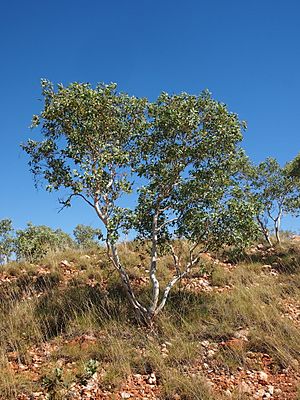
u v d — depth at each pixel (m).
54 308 10.17
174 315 9.78
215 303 10.30
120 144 11.04
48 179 10.53
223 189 10.79
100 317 9.72
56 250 15.52
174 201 10.84
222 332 8.87
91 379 7.11
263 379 7.18
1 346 8.52
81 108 10.30
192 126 10.48
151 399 6.67
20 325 9.43
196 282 12.45
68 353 8.13
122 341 8.50
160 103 10.97
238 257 15.55
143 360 7.74
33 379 7.24
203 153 10.61
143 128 10.73
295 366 7.44
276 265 14.77
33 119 10.54
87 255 14.91
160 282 12.11
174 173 10.48
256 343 8.28
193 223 10.30
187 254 14.53
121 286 11.67
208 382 6.97
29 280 12.43
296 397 6.44
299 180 18.70
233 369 7.52
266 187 18.50
